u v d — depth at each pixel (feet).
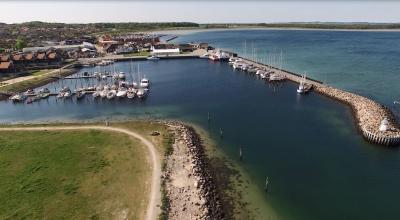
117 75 499.51
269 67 519.19
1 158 214.28
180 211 157.38
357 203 173.17
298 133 262.06
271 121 290.56
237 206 169.07
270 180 193.47
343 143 242.37
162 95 391.24
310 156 222.89
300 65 554.87
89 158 209.97
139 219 149.89
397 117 289.94
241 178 195.31
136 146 226.79
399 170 204.95
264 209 167.22
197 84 441.27
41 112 346.95
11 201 165.37
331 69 511.81
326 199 176.45
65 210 157.28
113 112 334.65
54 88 446.60
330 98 355.77
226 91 399.24
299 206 170.40
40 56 584.81
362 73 475.72
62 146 230.68
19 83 447.01
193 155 215.51
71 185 178.60
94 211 156.15
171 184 179.22
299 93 374.02
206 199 167.94
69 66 578.25
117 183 179.42
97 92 395.55
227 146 239.71
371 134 239.50
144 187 175.22
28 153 220.84
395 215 163.73
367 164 212.02
